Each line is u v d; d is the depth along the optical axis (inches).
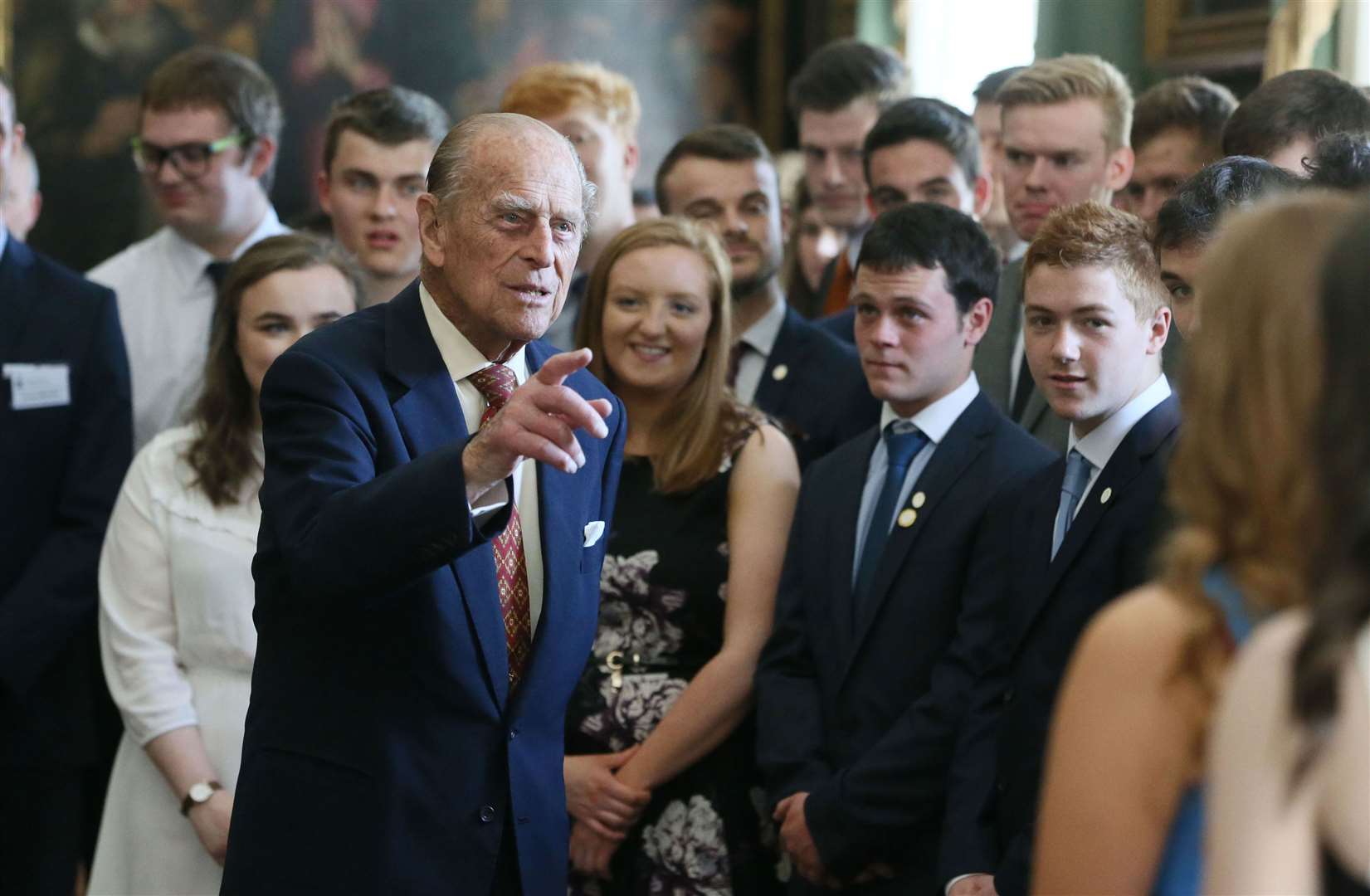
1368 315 63.0
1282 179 130.6
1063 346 133.3
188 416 177.2
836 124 256.8
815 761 151.9
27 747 190.5
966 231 159.6
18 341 198.1
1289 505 64.5
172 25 404.8
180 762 163.9
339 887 116.3
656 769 157.2
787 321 201.3
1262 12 308.0
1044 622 132.9
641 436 170.7
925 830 145.0
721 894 157.2
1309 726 60.7
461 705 120.0
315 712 118.1
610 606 163.9
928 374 156.9
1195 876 67.8
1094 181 190.4
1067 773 70.2
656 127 439.5
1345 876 62.0
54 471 197.0
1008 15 384.5
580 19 434.6
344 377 119.0
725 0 442.9
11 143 204.4
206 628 167.2
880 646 152.4
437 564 106.3
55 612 189.2
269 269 170.7
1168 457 126.6
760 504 164.9
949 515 152.9
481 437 105.1
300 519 111.3
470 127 122.0
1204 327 68.7
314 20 415.2
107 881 169.2
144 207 401.7
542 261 118.6
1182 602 68.3
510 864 123.3
